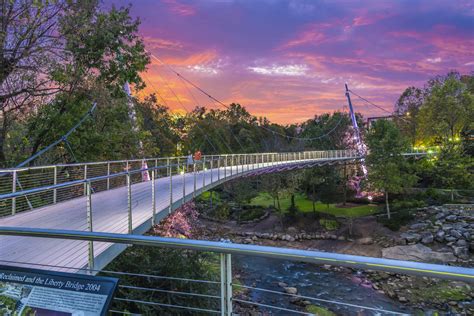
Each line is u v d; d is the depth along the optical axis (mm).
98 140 16109
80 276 1773
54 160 16797
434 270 1368
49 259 4469
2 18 11711
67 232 2201
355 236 25531
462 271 1325
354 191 38719
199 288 6438
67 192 13156
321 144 59469
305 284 16312
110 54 15234
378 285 16172
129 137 18297
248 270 17812
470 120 49031
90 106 15859
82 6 13633
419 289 15289
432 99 53469
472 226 23172
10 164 13883
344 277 17328
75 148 15398
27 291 1793
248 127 64562
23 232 2289
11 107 13086
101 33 13883
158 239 1983
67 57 13820
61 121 14406
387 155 29391
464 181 34438
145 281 6328
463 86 52625
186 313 6168
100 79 15242
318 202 37344
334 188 37469
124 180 17969
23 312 1738
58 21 13164
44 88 13656
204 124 57344
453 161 36156
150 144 23797
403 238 23031
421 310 13500
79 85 14672
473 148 43906
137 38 15844
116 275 6273
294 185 35344
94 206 9086
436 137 53156
